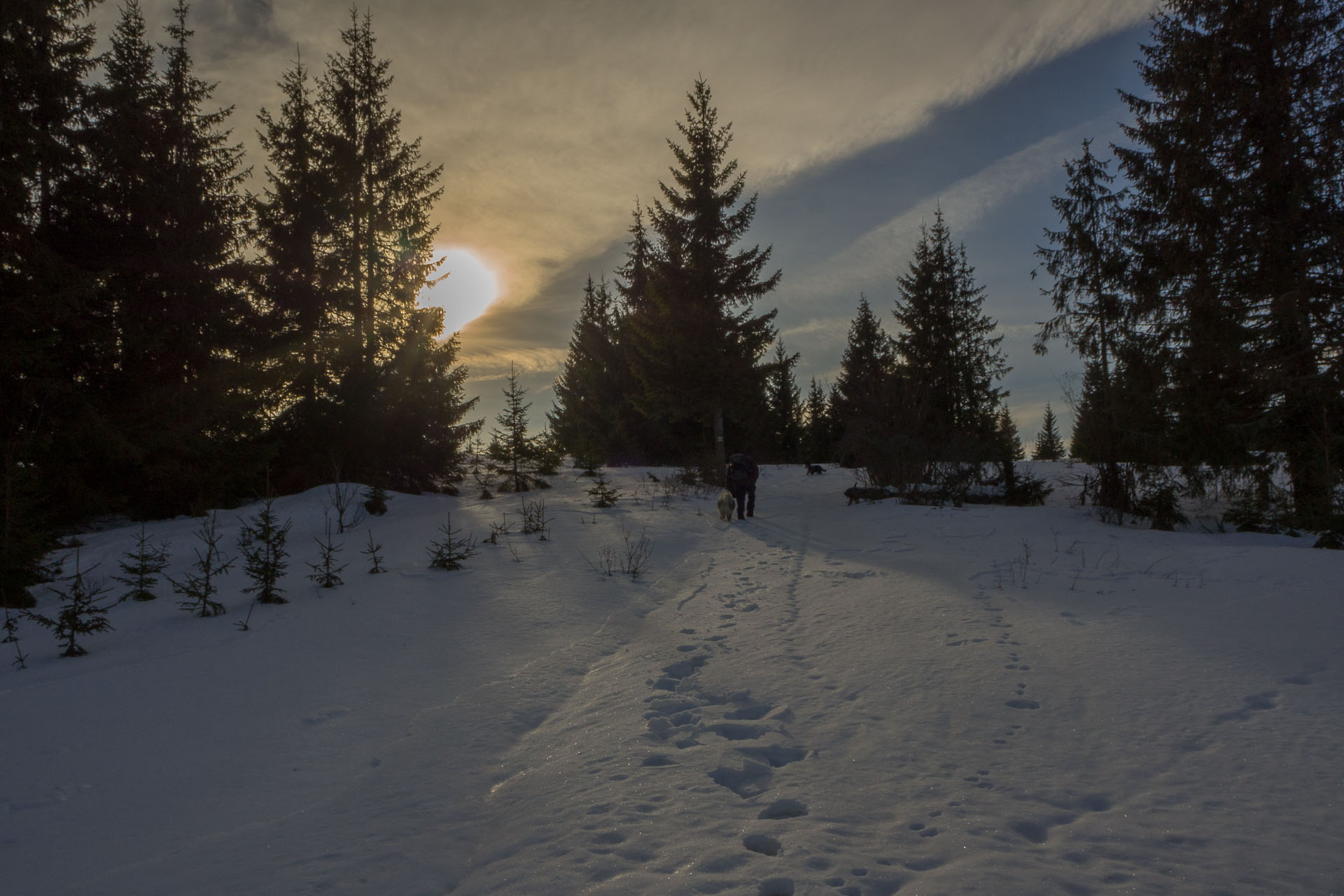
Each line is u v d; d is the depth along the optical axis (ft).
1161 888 6.97
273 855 8.84
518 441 62.13
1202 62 44.88
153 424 41.70
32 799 10.99
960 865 7.54
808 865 7.63
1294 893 6.82
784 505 57.57
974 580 25.35
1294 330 41.42
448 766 11.73
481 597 25.27
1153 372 45.52
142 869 8.66
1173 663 14.78
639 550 34.60
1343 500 35.12
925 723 12.37
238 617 22.75
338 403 54.60
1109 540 33.35
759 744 11.78
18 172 34.63
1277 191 42.50
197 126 55.36
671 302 78.95
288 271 58.90
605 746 12.16
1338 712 11.68
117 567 30.58
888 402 56.95
